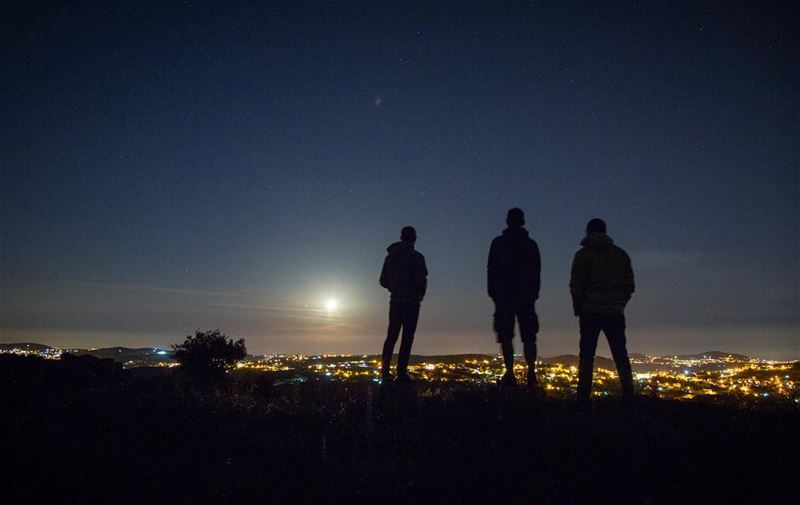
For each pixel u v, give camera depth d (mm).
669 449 7098
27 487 5449
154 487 5742
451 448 7195
